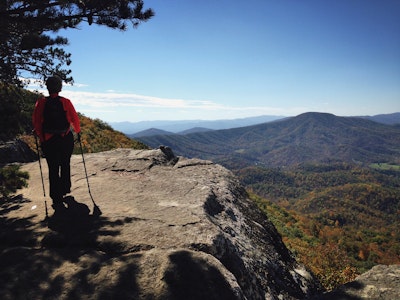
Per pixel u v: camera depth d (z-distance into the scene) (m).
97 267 3.62
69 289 3.26
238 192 7.91
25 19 9.05
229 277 3.56
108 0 8.95
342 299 3.34
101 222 4.83
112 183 7.09
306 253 18.92
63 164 5.71
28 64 12.19
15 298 3.10
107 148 21.45
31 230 4.74
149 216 4.99
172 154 9.96
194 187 6.64
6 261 3.81
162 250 3.89
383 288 3.46
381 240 97.50
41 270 3.60
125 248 4.04
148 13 9.44
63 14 9.47
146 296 3.14
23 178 8.13
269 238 6.61
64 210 5.48
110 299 3.10
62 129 5.38
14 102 10.12
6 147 11.09
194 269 3.50
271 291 4.63
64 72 12.59
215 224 5.13
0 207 6.19
